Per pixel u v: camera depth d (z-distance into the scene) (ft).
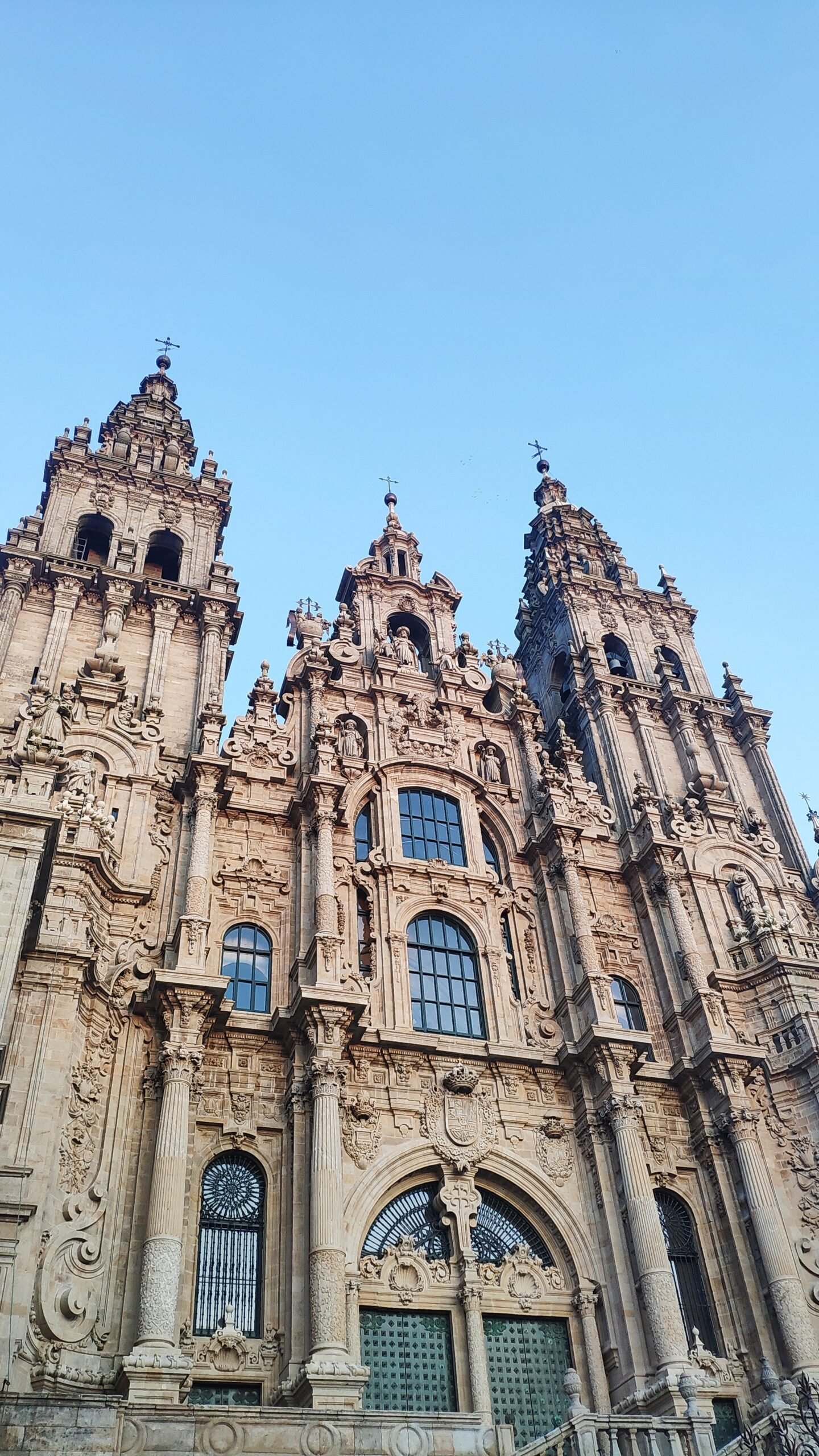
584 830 139.74
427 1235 102.01
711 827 145.18
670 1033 123.85
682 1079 118.62
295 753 131.64
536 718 153.38
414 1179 103.96
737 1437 91.45
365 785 132.05
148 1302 82.07
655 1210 102.99
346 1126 102.32
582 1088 113.60
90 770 116.67
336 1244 89.51
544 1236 105.70
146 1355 78.43
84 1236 84.23
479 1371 93.20
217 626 140.46
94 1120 91.35
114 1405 61.11
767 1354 100.73
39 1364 75.66
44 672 125.90
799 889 143.64
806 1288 105.40
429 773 138.00
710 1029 118.21
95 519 153.89
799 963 127.03
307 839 119.85
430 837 132.98
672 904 131.23
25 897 78.59
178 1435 62.08
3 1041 73.20
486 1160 106.52
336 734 131.75
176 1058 95.71
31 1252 75.82
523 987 123.54
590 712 161.58
